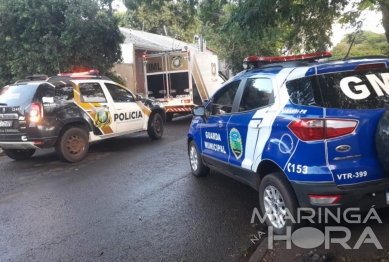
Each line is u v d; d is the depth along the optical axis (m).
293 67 4.41
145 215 5.41
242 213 5.32
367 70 4.04
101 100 9.38
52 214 5.60
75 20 13.09
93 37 13.77
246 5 6.98
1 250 4.52
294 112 4.00
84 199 6.21
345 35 8.16
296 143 3.91
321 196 3.78
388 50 10.84
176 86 14.59
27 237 4.84
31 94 8.09
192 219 5.19
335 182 3.73
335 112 3.75
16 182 7.39
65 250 4.45
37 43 13.27
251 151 4.77
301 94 4.02
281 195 4.26
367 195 3.81
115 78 16.14
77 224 5.19
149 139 11.45
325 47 8.78
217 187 6.51
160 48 22.70
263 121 4.47
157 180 7.09
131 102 10.30
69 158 8.62
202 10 9.49
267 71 4.80
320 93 3.87
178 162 8.38
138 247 4.46
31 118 7.98
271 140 4.30
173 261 4.11
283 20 7.43
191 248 4.37
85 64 14.16
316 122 3.75
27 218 5.48
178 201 5.91
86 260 4.21
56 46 13.16
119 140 11.48
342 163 3.76
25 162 9.09
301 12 7.27
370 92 3.91
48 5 13.22
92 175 7.64
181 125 14.44
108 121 9.41
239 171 5.20
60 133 8.48
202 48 24.86
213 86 16.38
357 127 3.75
